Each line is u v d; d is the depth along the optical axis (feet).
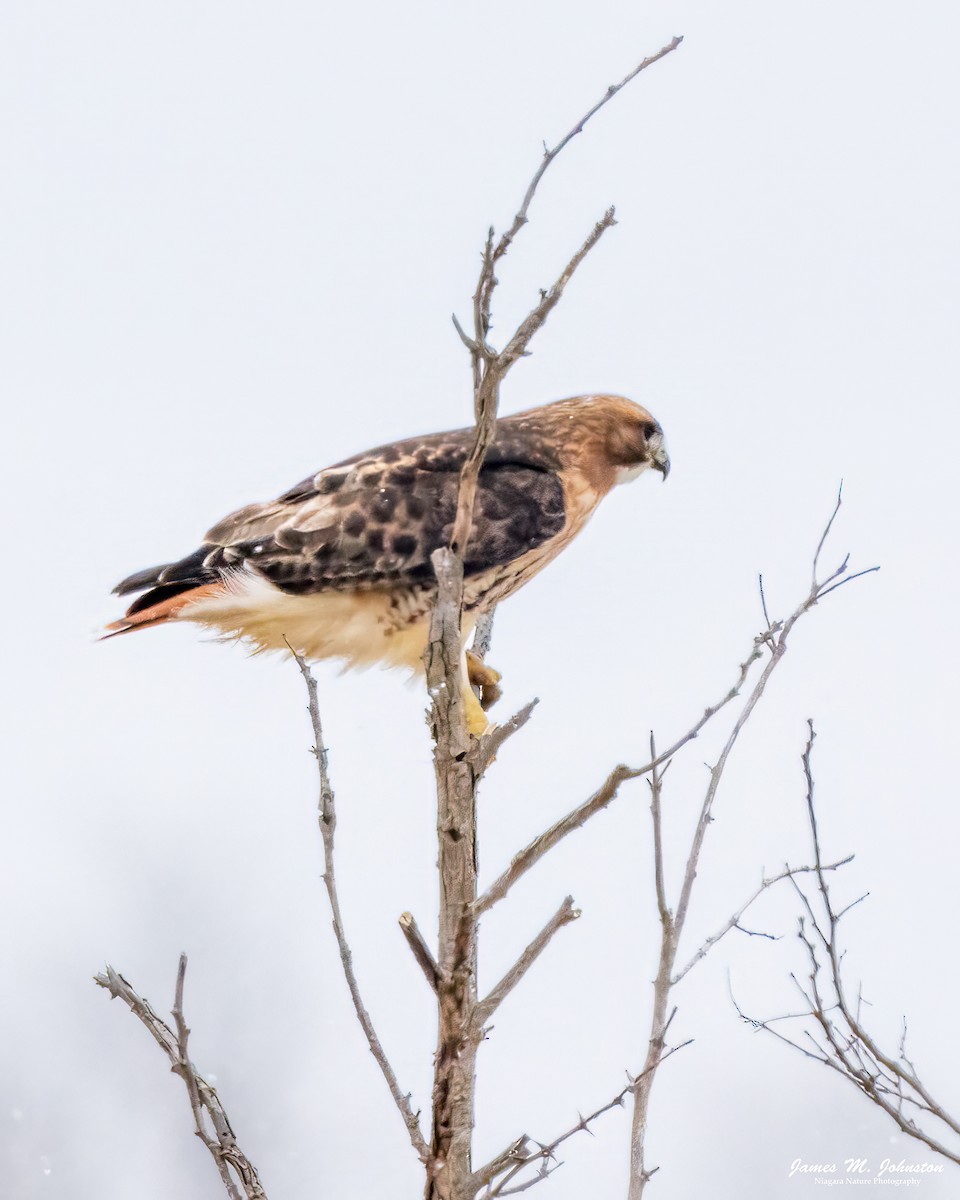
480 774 21.42
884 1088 22.58
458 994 19.99
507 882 19.95
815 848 23.67
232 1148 19.97
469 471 20.36
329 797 20.36
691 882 22.09
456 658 20.65
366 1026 20.06
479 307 19.76
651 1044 21.24
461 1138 19.83
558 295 19.75
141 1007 20.61
